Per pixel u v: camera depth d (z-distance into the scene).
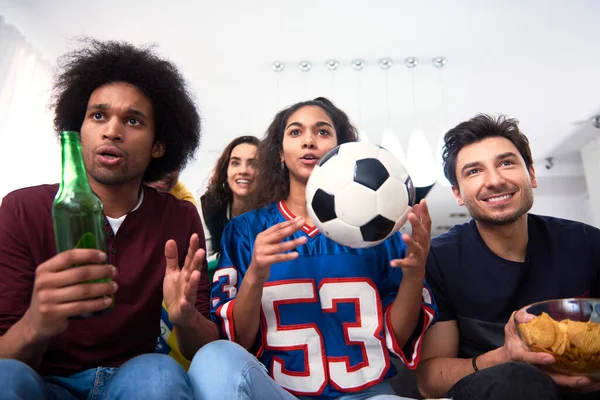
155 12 2.81
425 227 1.08
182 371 0.90
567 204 6.37
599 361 0.95
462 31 3.08
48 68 3.19
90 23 2.88
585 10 2.88
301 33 3.06
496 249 1.48
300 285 1.24
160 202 1.30
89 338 1.10
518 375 0.91
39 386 0.82
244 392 0.88
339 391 1.14
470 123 1.53
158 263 1.22
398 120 4.31
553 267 1.44
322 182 1.11
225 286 1.24
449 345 1.42
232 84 3.62
